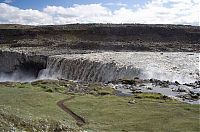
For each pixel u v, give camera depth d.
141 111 49.03
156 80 85.00
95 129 40.62
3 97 55.00
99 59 121.12
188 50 164.75
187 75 90.75
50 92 64.88
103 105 53.12
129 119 45.03
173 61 116.00
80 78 120.31
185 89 73.94
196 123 42.22
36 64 147.75
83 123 43.53
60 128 39.91
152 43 189.12
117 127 41.41
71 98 59.00
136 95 64.88
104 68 110.31
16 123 38.16
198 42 198.00
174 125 41.62
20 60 153.88
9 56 158.50
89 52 154.62
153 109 50.22
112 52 153.62
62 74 130.12
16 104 50.44
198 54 143.38
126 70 101.06
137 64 106.44
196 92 70.50
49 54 149.25
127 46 174.88
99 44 179.38
